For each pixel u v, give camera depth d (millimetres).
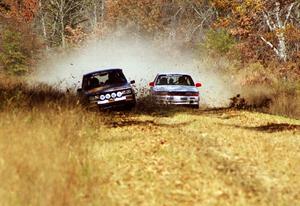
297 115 54312
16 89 47875
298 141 31844
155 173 23188
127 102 51125
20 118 27938
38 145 22609
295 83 69312
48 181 18688
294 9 85188
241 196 19656
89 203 18312
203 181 21750
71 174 19969
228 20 83938
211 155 26688
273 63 78250
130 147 29250
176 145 29625
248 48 84000
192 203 18906
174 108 53844
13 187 18375
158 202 19016
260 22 80938
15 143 22266
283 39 75938
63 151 23047
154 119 43500
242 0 80625
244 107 58219
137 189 20672
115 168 24078
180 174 22969
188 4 155500
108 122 40656
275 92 65688
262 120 43094
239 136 33281
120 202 18906
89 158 24375
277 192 20328
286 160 26141
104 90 50656
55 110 34094
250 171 23547
